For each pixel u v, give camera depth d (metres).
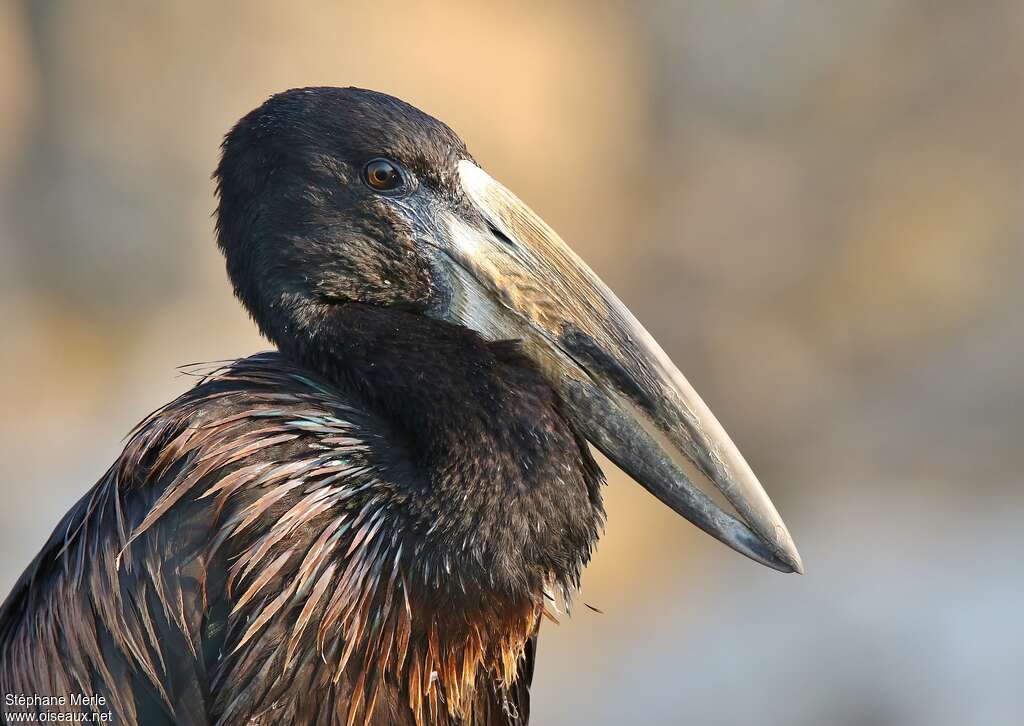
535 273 5.70
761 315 21.22
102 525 5.33
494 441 5.18
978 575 14.77
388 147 5.57
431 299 5.64
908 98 22.06
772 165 22.39
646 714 13.92
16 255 18.50
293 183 5.54
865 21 22.47
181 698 5.16
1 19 18.50
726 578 15.98
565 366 5.65
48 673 5.40
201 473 5.12
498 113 19.61
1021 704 13.08
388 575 5.17
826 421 19.83
